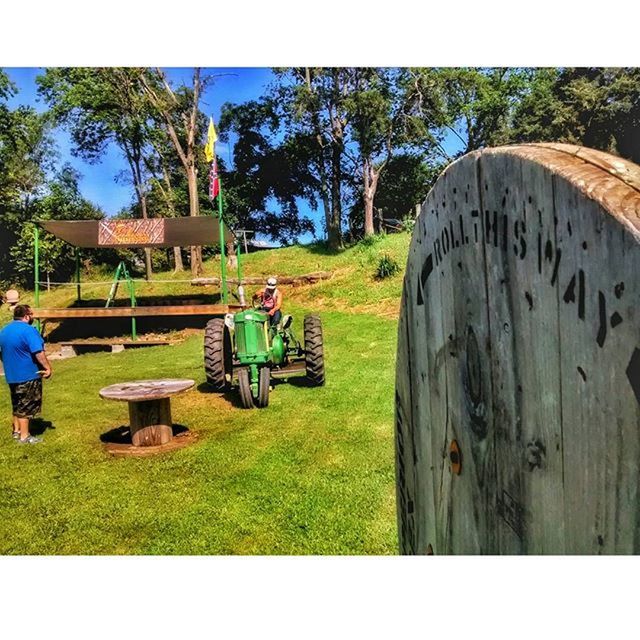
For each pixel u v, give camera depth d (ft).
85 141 90.02
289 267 67.97
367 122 79.20
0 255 87.61
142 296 64.54
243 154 92.53
